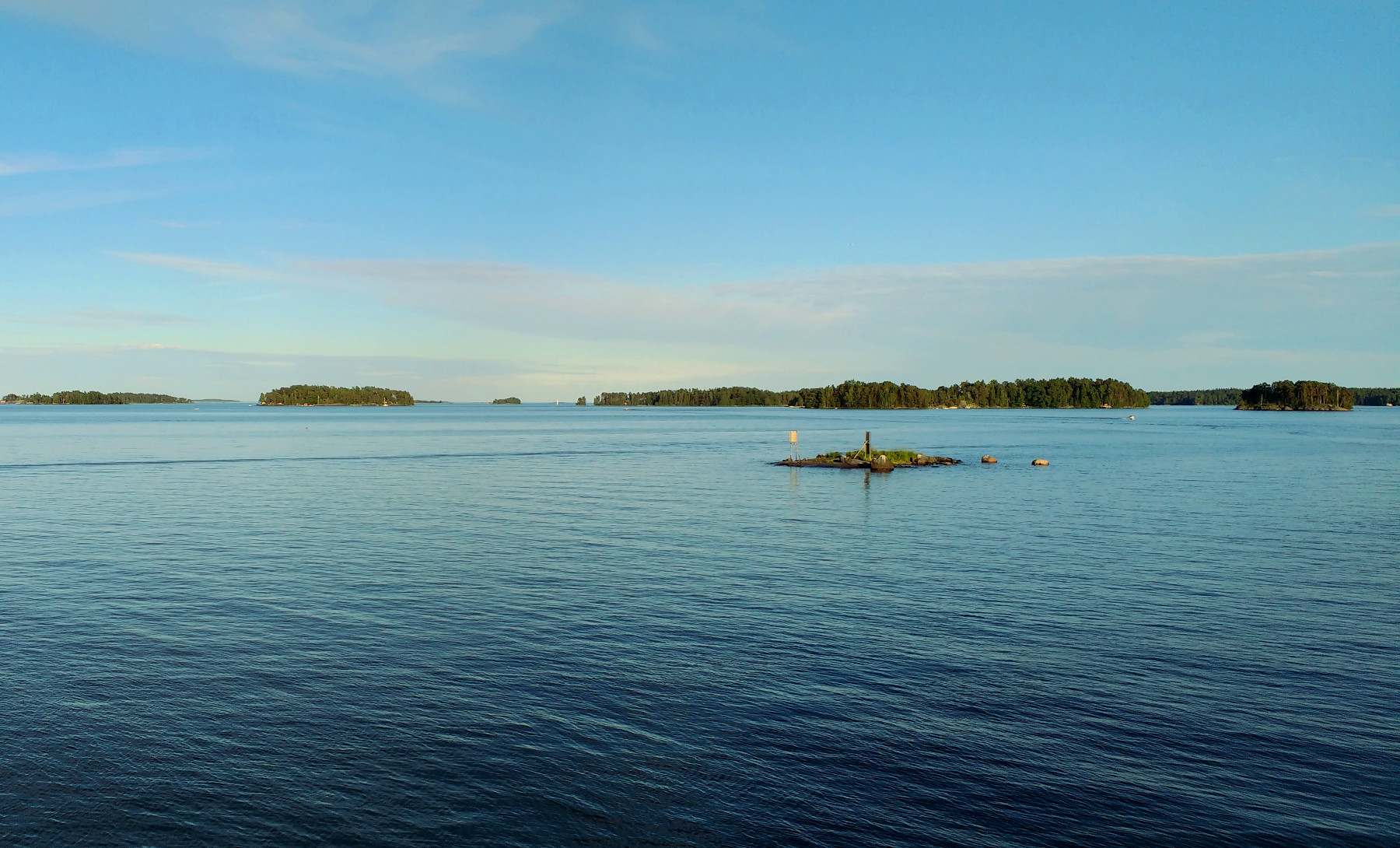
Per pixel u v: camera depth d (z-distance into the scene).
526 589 23.55
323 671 16.70
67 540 31.27
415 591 23.17
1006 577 25.53
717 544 31.28
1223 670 17.16
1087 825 11.39
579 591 23.33
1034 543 31.78
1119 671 17.05
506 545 30.58
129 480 54.56
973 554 29.45
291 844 10.80
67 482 52.78
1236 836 11.17
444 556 28.30
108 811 11.48
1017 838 11.09
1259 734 14.14
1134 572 26.41
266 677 16.34
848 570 26.47
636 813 11.59
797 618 20.67
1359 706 15.32
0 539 31.41
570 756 13.14
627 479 57.53
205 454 81.19
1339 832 11.31
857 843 10.94
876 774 12.70
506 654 17.77
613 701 15.30
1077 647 18.53
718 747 13.52
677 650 18.17
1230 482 56.19
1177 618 20.86
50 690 15.59
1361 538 33.06
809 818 11.51
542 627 19.75
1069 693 15.86
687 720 14.49
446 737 13.76
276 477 57.50
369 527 34.84
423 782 12.33
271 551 29.16
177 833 11.01
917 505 43.62
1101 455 83.62
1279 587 24.30
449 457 78.88
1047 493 49.41
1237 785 12.48
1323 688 16.22
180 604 21.67
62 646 18.11
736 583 24.45
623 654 17.83
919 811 11.69
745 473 63.25
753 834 11.12
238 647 18.14
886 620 20.59
